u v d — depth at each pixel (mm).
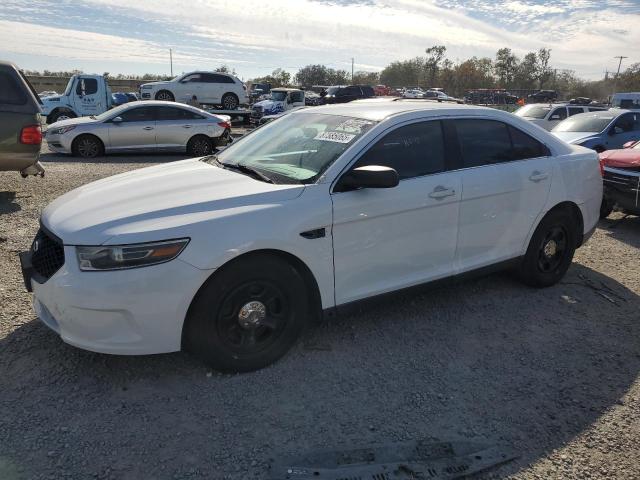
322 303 3436
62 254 2988
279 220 3139
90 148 13445
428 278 3891
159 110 14016
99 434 2686
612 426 2895
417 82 96500
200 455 2568
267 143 4105
